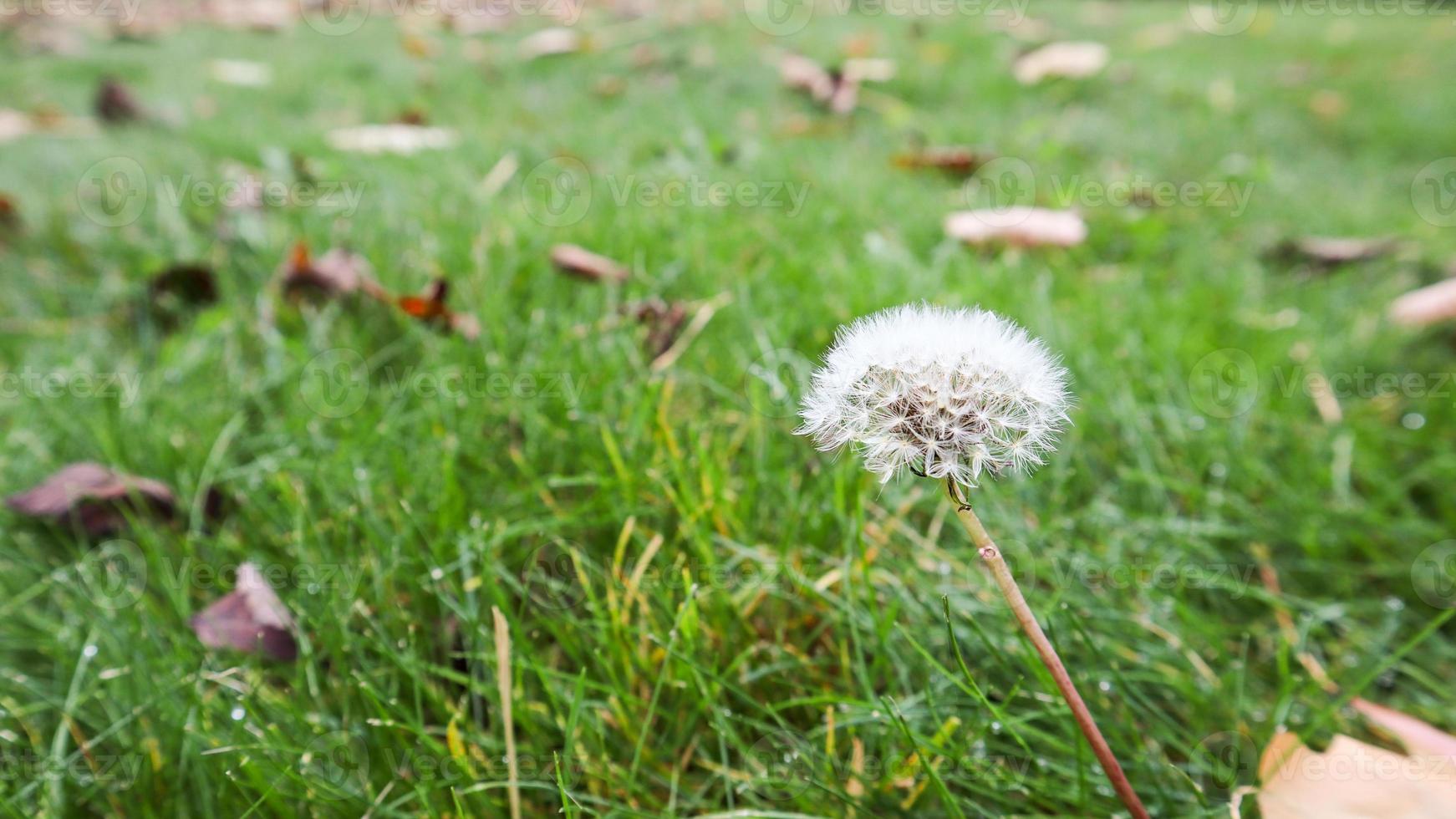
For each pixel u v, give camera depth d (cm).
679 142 83
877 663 36
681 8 156
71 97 104
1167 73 116
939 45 125
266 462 43
